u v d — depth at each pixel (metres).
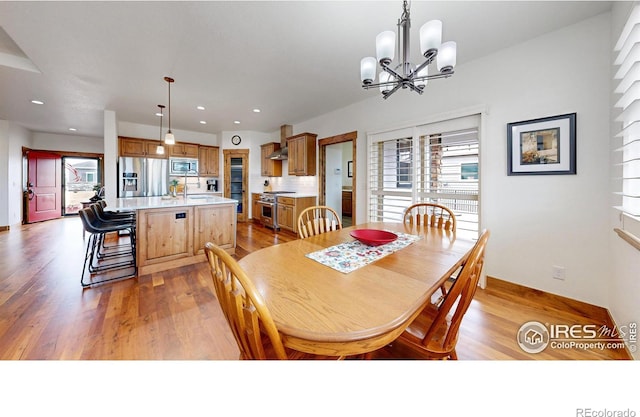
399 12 1.95
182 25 2.14
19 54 2.85
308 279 1.04
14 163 5.45
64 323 1.84
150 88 3.50
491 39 2.26
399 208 3.47
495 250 2.51
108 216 3.47
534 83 2.23
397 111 3.41
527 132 2.27
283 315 0.78
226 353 1.55
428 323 1.25
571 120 2.04
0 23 2.10
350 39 2.33
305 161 4.97
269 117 5.05
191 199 3.95
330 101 4.02
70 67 2.87
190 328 1.81
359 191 4.02
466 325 1.85
